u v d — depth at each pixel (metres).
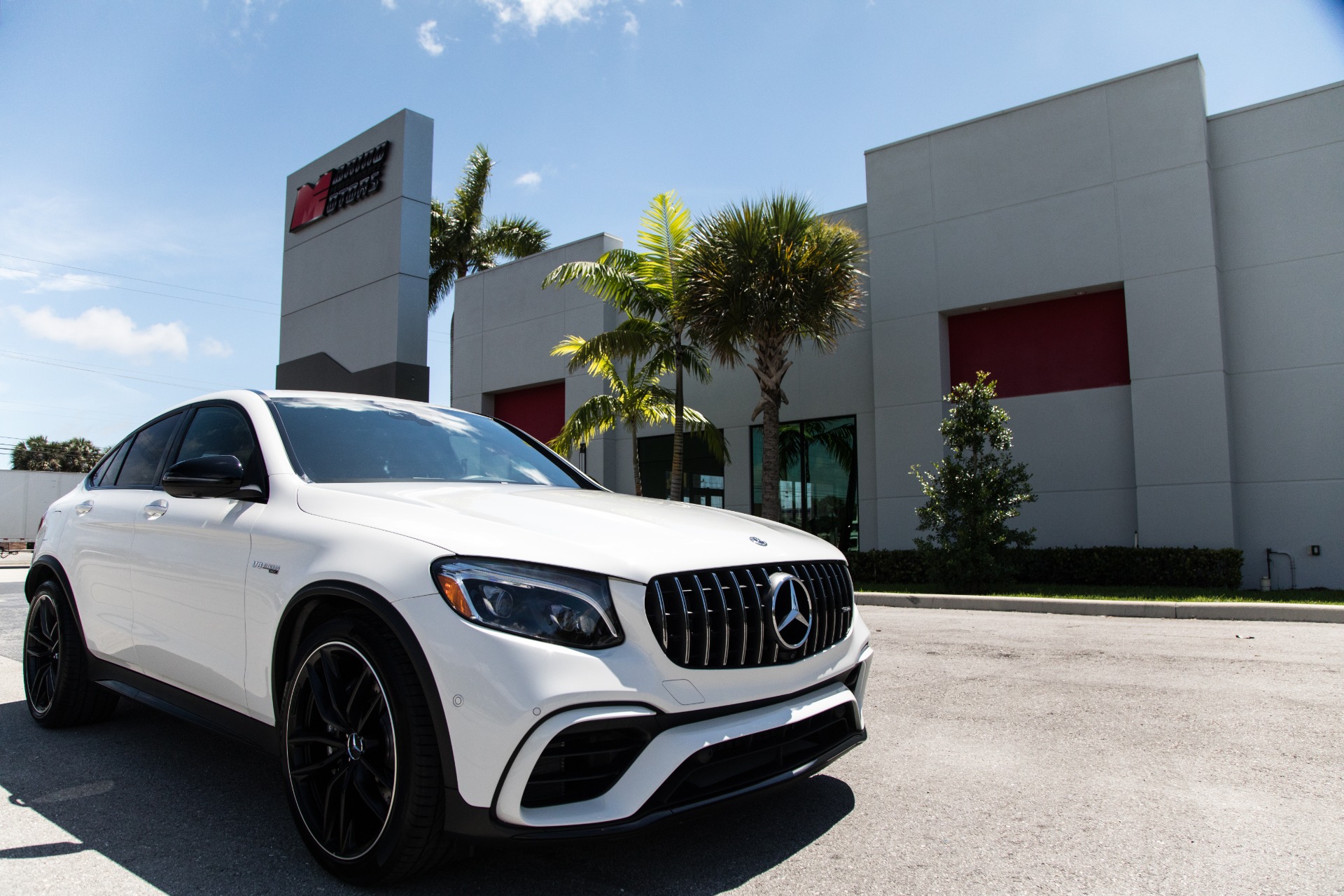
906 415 13.84
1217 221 11.92
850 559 13.51
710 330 12.91
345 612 2.42
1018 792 3.08
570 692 2.06
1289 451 11.25
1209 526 11.29
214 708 2.96
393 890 2.31
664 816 2.13
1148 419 11.80
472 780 2.06
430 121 17.88
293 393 3.62
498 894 2.28
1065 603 9.02
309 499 2.81
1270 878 2.35
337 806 2.39
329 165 19.52
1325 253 11.18
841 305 12.72
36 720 4.13
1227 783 3.15
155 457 3.83
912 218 14.01
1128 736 3.79
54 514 4.30
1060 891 2.29
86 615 3.77
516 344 20.42
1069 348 12.93
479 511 2.58
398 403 3.90
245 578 2.79
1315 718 4.04
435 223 28.53
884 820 2.83
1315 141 11.30
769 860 2.50
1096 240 12.40
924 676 5.15
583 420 14.66
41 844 2.64
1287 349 11.34
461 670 2.10
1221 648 6.10
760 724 2.37
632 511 2.85
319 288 19.39
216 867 2.47
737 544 2.59
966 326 13.81
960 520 11.04
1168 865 2.45
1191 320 11.59
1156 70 12.09
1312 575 11.01
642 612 2.22
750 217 12.40
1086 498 12.60
